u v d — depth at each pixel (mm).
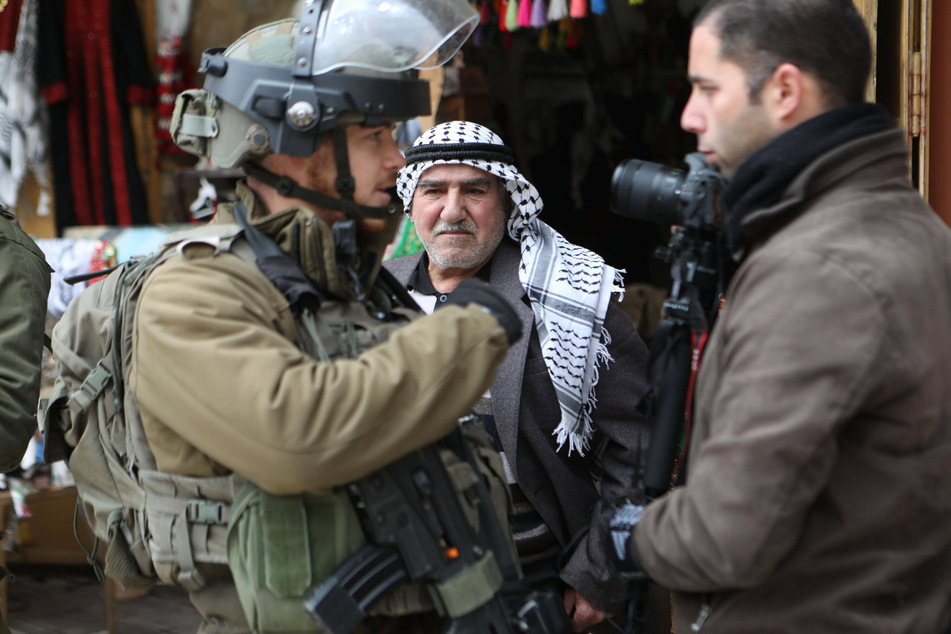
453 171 2211
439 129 2252
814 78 1354
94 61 5016
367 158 1629
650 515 1433
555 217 5465
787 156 1342
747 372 1270
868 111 1375
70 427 1773
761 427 1235
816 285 1248
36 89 4906
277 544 1435
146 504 1576
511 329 1496
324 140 1583
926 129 2590
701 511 1290
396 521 1479
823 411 1209
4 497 3766
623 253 5340
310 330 1522
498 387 2154
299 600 1449
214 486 1505
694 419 1525
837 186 1354
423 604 1556
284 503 1451
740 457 1243
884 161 1371
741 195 1396
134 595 4539
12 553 4652
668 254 1596
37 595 4594
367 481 1477
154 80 5207
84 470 1718
